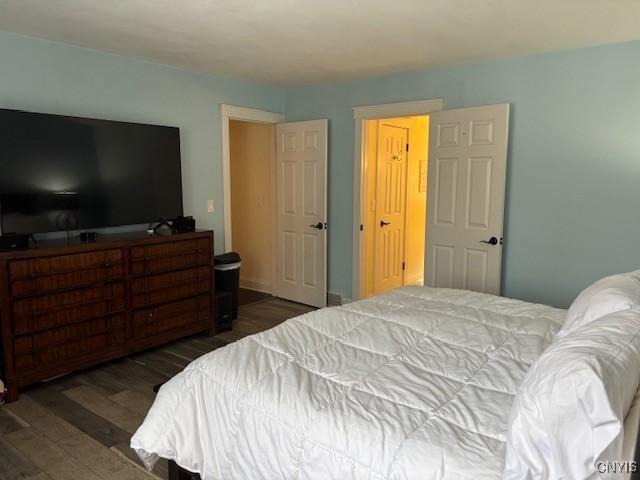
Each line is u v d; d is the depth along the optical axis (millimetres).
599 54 3275
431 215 4109
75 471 2129
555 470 997
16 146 2932
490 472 1087
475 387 1506
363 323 2127
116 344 3244
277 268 5293
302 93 4941
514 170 3721
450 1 2512
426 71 4082
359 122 4535
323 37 3152
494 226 3725
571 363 1044
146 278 3381
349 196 4715
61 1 2520
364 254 4770
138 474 2115
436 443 1192
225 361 1712
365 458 1222
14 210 2945
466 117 3785
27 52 3127
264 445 1438
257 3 2545
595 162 3367
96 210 3369
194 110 4211
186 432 1610
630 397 1091
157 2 2537
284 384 1541
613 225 3344
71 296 2957
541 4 2539
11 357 2725
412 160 5492
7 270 2654
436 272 4129
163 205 3828
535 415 1026
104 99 3559
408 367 1664
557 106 3477
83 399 2816
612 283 1731
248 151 5520
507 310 2318
